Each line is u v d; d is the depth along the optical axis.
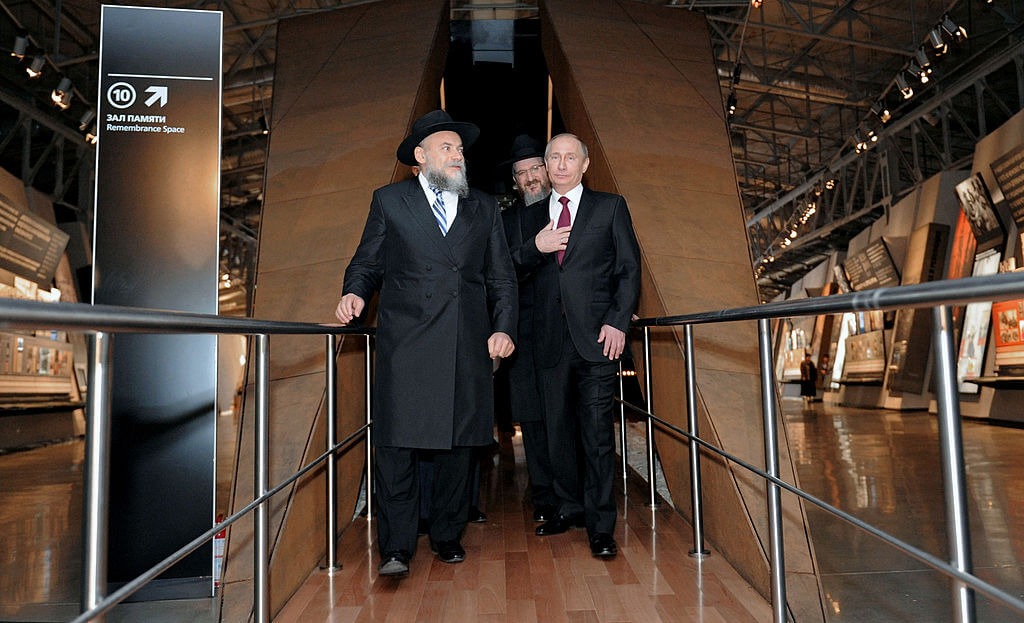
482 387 2.32
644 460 5.63
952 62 12.39
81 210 13.50
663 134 4.12
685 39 4.76
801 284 23.12
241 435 2.68
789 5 10.68
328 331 2.15
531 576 2.31
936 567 1.02
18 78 11.68
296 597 2.18
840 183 18.92
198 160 2.83
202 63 2.86
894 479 5.40
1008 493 4.73
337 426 2.77
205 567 2.67
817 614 2.22
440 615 2.00
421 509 2.95
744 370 3.12
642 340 3.48
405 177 3.95
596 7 4.79
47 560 3.61
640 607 2.02
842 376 18.11
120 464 2.67
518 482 4.06
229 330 1.39
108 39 2.82
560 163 2.53
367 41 4.58
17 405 9.91
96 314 0.93
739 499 2.43
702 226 3.70
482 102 7.57
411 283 2.30
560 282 2.48
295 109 4.26
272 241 3.64
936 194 12.70
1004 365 10.16
